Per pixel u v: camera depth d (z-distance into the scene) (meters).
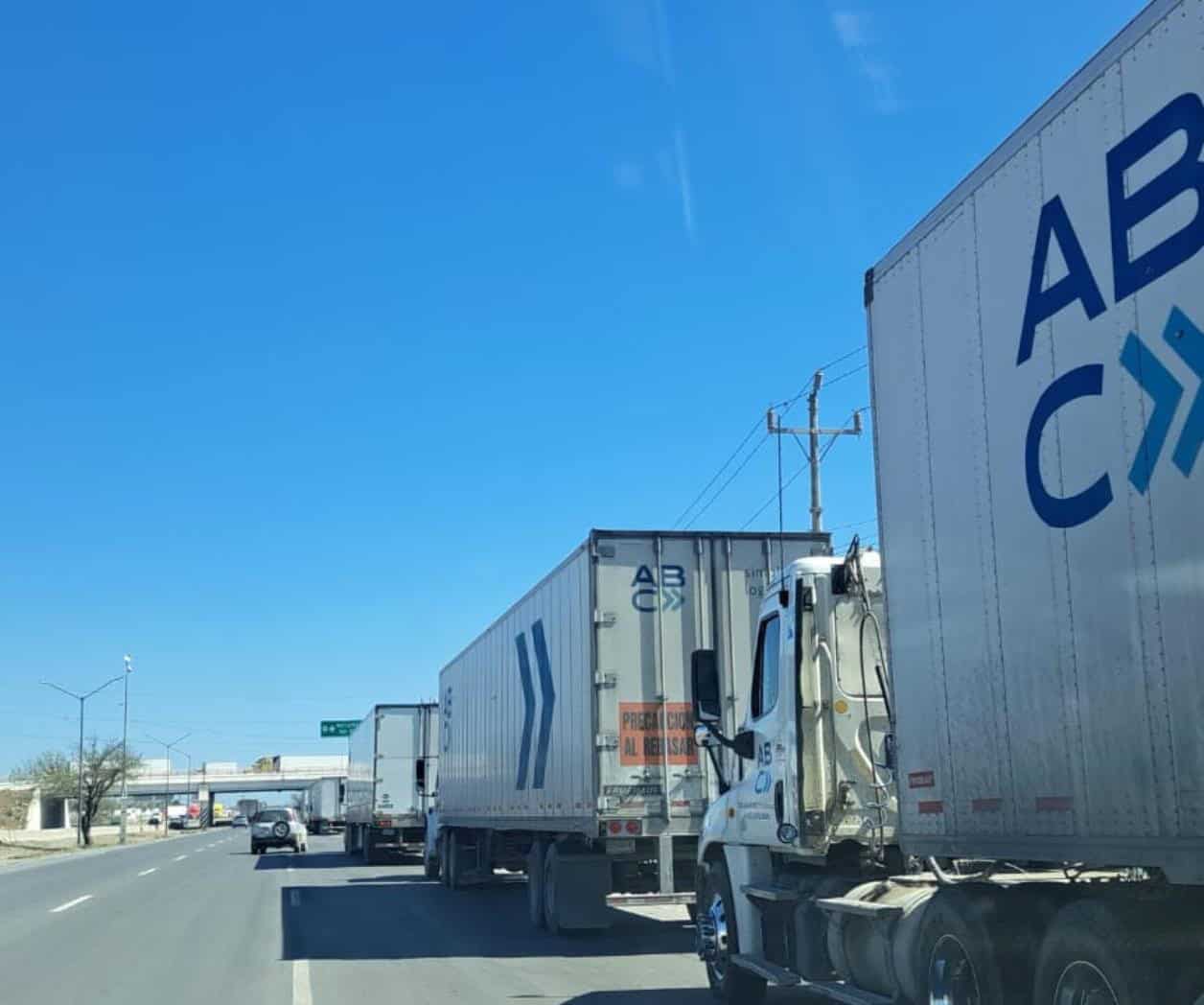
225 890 26.83
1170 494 4.71
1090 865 5.67
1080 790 5.25
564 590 15.94
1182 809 4.63
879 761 8.90
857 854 9.07
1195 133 4.61
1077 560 5.29
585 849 16.05
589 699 14.47
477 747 22.52
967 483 6.22
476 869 25.39
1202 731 4.52
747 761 10.25
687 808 14.27
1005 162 5.89
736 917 9.89
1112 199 5.08
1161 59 4.80
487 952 14.76
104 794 100.62
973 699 6.12
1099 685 5.13
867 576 9.28
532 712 17.84
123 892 27.11
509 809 19.27
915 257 6.81
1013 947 6.00
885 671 9.07
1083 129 5.29
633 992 11.59
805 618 9.15
